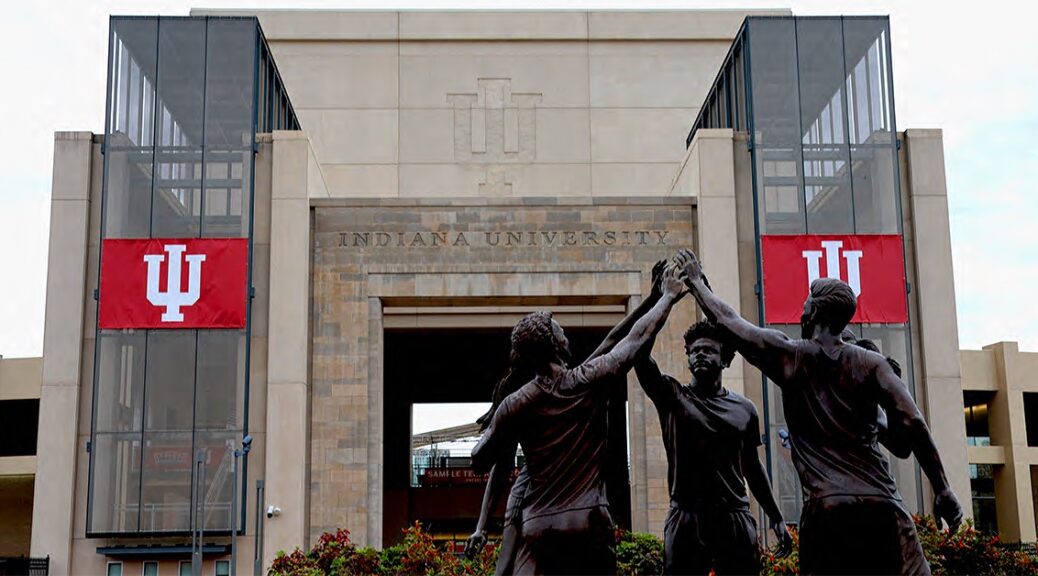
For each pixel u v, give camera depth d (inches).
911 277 1327.5
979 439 2009.1
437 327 1473.9
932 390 1288.1
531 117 1646.2
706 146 1334.9
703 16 1680.6
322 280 1304.1
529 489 299.4
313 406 1268.5
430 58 1652.3
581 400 293.4
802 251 1304.1
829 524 295.6
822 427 301.6
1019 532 1841.8
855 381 300.0
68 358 1264.8
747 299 1307.8
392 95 1641.2
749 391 1251.8
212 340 1258.6
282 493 1220.5
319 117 1632.6
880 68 1357.0
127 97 1317.7
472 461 300.0
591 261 1321.4
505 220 1326.3
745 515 341.7
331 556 952.3
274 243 1288.1
